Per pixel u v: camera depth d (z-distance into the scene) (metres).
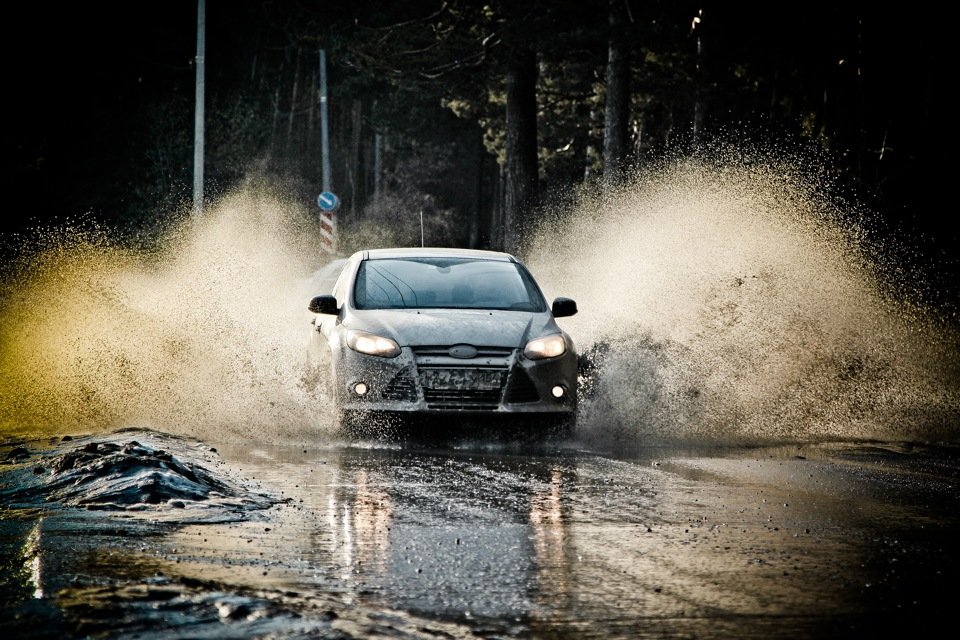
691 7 90.19
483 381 30.80
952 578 14.78
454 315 32.56
